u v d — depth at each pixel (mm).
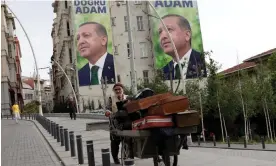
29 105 73625
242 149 25438
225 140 39625
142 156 7281
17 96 78500
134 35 55219
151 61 55500
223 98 38125
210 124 43031
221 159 10758
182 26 54781
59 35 71375
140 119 7316
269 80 38719
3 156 13211
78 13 52344
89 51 52125
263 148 25328
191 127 7066
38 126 27297
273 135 42344
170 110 6898
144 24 55844
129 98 8688
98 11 52969
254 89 37938
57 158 11844
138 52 55250
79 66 51750
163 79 41438
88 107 50594
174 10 55031
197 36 55188
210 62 39031
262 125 43312
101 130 22297
